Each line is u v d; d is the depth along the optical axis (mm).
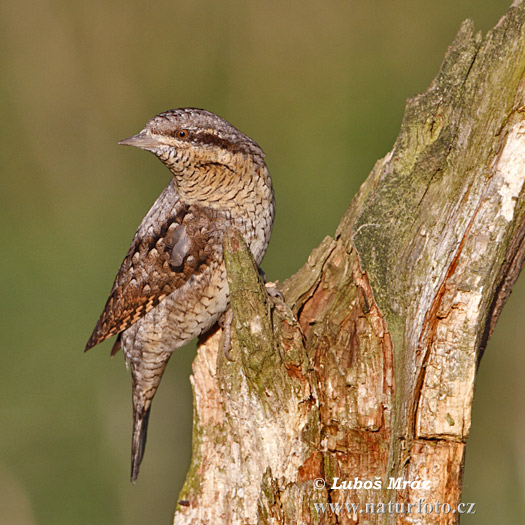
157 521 11773
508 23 6449
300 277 7062
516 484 11336
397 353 6273
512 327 12227
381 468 6355
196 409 7602
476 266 6152
